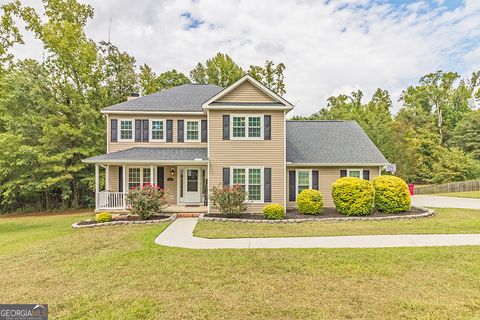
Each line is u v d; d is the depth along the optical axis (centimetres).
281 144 1487
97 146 2223
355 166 1645
